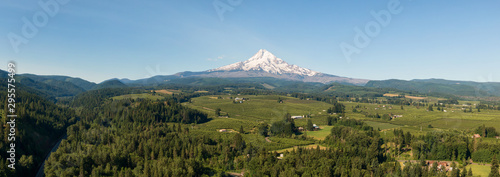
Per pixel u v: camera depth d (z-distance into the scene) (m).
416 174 124.12
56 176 119.88
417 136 193.50
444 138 169.25
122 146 160.25
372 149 151.12
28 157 138.88
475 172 137.12
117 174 126.44
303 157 140.50
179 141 165.38
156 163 135.00
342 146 170.50
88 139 177.00
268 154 144.75
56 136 197.12
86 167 128.88
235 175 138.75
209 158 153.25
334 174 126.31
